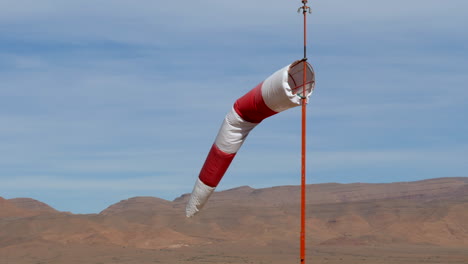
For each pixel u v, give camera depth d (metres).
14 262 124.12
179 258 122.81
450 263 109.75
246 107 21.39
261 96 20.88
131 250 145.12
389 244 179.25
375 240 187.00
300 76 21.70
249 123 21.83
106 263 114.19
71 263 116.75
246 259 118.88
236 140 22.00
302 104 21.36
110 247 157.25
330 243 185.38
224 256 127.38
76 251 143.00
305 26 21.86
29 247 164.75
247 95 21.47
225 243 175.25
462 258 120.38
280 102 20.64
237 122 21.72
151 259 120.56
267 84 20.75
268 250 148.00
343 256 128.25
